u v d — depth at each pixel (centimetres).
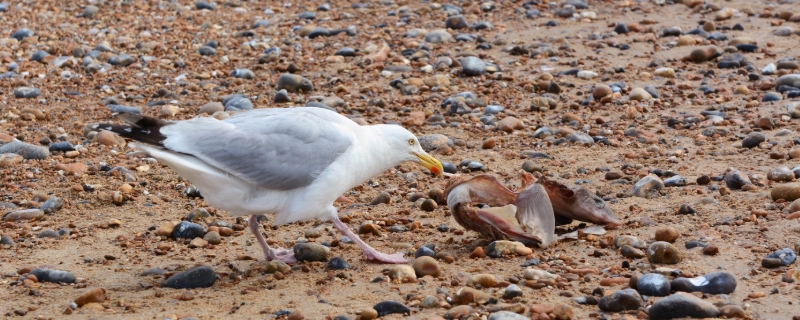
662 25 2025
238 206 903
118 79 1723
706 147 1304
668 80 1653
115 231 1045
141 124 869
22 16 2167
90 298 819
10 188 1178
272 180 884
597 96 1562
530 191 951
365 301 809
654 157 1273
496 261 904
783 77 1573
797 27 1958
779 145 1286
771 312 758
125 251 980
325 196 903
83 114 1533
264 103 1573
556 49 1869
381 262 919
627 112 1476
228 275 899
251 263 938
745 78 1650
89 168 1255
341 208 1122
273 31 2041
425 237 1005
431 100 1576
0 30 2039
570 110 1522
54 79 1719
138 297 838
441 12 2172
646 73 1683
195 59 1847
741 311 747
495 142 1366
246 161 876
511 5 2208
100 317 787
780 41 1866
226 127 890
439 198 1124
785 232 941
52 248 986
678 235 943
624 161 1261
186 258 957
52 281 880
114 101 1598
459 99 1536
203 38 2000
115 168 1247
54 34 2008
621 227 992
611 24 2031
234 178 884
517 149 1343
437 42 1917
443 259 912
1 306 815
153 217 1096
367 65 1778
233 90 1652
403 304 780
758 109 1473
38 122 1485
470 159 1295
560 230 1003
